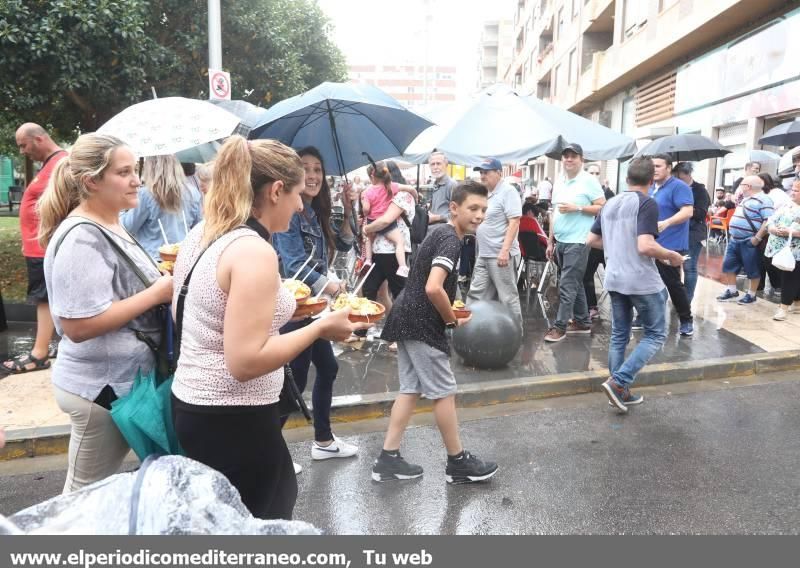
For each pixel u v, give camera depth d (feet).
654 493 11.65
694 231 24.66
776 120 45.32
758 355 19.54
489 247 21.25
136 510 4.64
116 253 7.64
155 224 13.02
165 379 8.03
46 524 4.62
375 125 16.80
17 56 26.18
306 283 11.99
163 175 12.93
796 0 42.27
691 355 19.74
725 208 47.42
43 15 26.61
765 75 45.27
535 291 32.65
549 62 126.41
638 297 15.57
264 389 6.57
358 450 13.94
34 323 25.13
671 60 64.39
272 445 6.76
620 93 83.71
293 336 6.24
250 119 23.17
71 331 7.23
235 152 6.43
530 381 17.61
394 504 11.39
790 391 17.31
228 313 5.91
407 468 12.37
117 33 27.89
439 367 11.63
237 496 5.28
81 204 7.75
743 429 14.69
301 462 13.34
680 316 22.16
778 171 34.71
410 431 15.12
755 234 26.91
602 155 24.80
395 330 11.71
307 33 58.70
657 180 21.93
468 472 12.03
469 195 11.09
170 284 7.60
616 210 15.72
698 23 50.49
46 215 7.93
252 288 5.88
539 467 12.89
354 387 17.38
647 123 72.59
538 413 16.25
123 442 8.07
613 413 16.07
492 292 22.08
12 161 116.47
